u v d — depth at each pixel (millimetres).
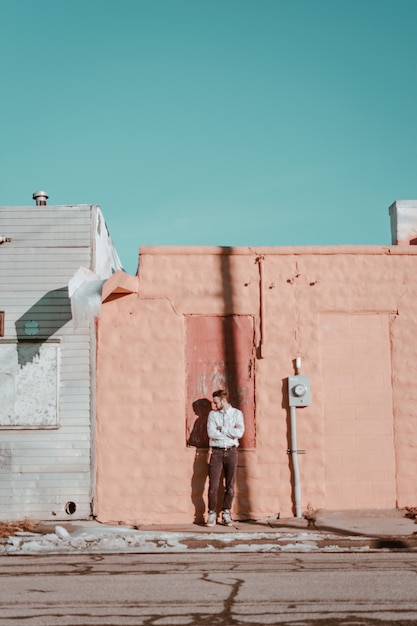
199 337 13719
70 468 13375
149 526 12867
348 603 7309
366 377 13734
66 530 12234
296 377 13555
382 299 13898
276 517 13328
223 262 13875
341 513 13211
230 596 7699
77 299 12773
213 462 12906
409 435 13641
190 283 13805
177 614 6977
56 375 13586
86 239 13867
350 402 13656
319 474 13461
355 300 13867
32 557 10445
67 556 10523
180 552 10789
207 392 13602
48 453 13414
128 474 13367
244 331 13750
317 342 13742
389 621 6594
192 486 13367
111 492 13336
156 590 8039
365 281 13930
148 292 13750
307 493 13430
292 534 11656
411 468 13578
